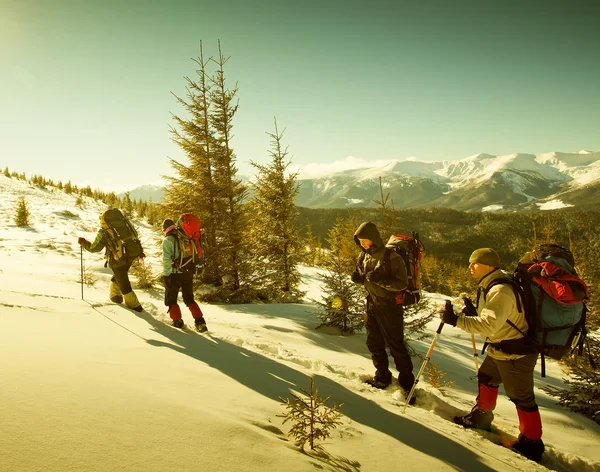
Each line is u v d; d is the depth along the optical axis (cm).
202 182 1176
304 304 1177
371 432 278
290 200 1370
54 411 193
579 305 315
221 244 1171
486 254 346
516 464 284
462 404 457
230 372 347
